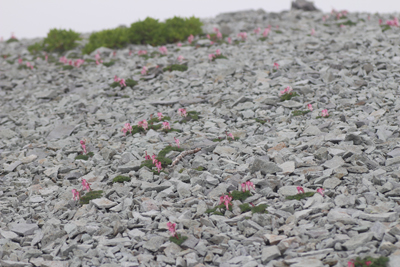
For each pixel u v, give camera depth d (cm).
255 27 1656
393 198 530
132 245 516
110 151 782
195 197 614
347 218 494
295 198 569
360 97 891
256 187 620
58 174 747
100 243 525
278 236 489
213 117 910
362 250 438
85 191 673
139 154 770
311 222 509
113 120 972
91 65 1440
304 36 1439
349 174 608
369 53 1148
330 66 1088
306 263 429
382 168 610
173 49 1490
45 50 1695
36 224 588
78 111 1052
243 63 1198
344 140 694
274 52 1275
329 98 920
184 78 1165
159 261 479
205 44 1473
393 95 877
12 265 492
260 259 461
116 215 580
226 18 1830
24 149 877
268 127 823
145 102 1045
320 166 634
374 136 704
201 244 498
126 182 675
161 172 686
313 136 742
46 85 1313
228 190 616
